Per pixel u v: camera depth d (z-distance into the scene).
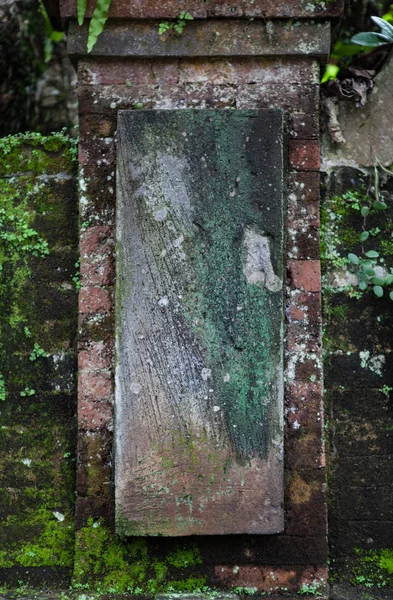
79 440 2.61
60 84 3.90
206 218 2.55
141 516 2.49
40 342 2.77
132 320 2.52
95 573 2.58
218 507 2.49
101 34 2.68
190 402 2.50
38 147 2.88
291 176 2.68
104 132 2.69
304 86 2.70
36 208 2.83
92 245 2.66
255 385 2.51
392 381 2.78
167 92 2.69
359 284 2.79
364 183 2.87
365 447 2.75
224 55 2.68
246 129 2.57
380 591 2.65
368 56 3.04
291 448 2.60
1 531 2.70
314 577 2.57
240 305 2.53
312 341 2.63
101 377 2.62
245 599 2.51
